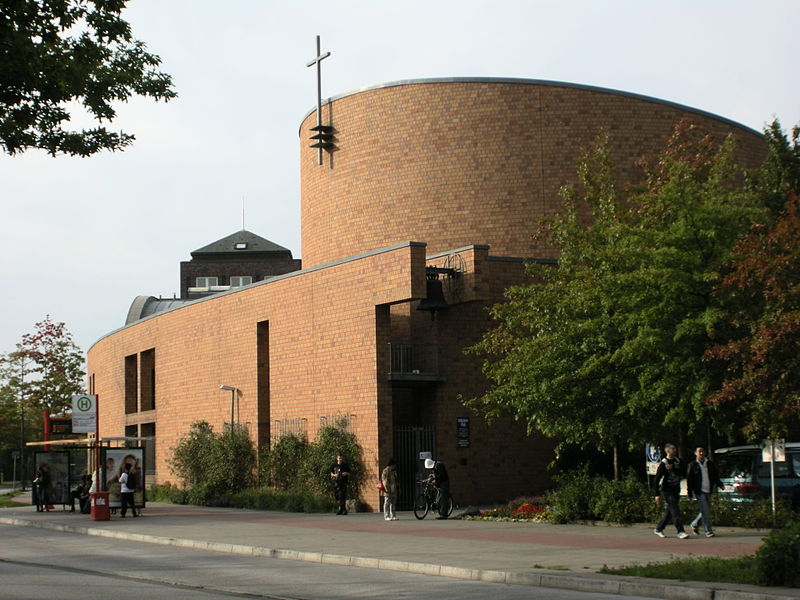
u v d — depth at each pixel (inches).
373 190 1499.8
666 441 926.4
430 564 618.5
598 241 943.7
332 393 1236.5
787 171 967.6
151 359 1846.7
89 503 1328.7
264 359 1414.9
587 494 936.3
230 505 1379.2
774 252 698.2
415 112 1481.3
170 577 605.0
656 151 1466.5
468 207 1443.2
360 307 1197.7
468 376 1195.3
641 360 862.5
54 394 2655.0
